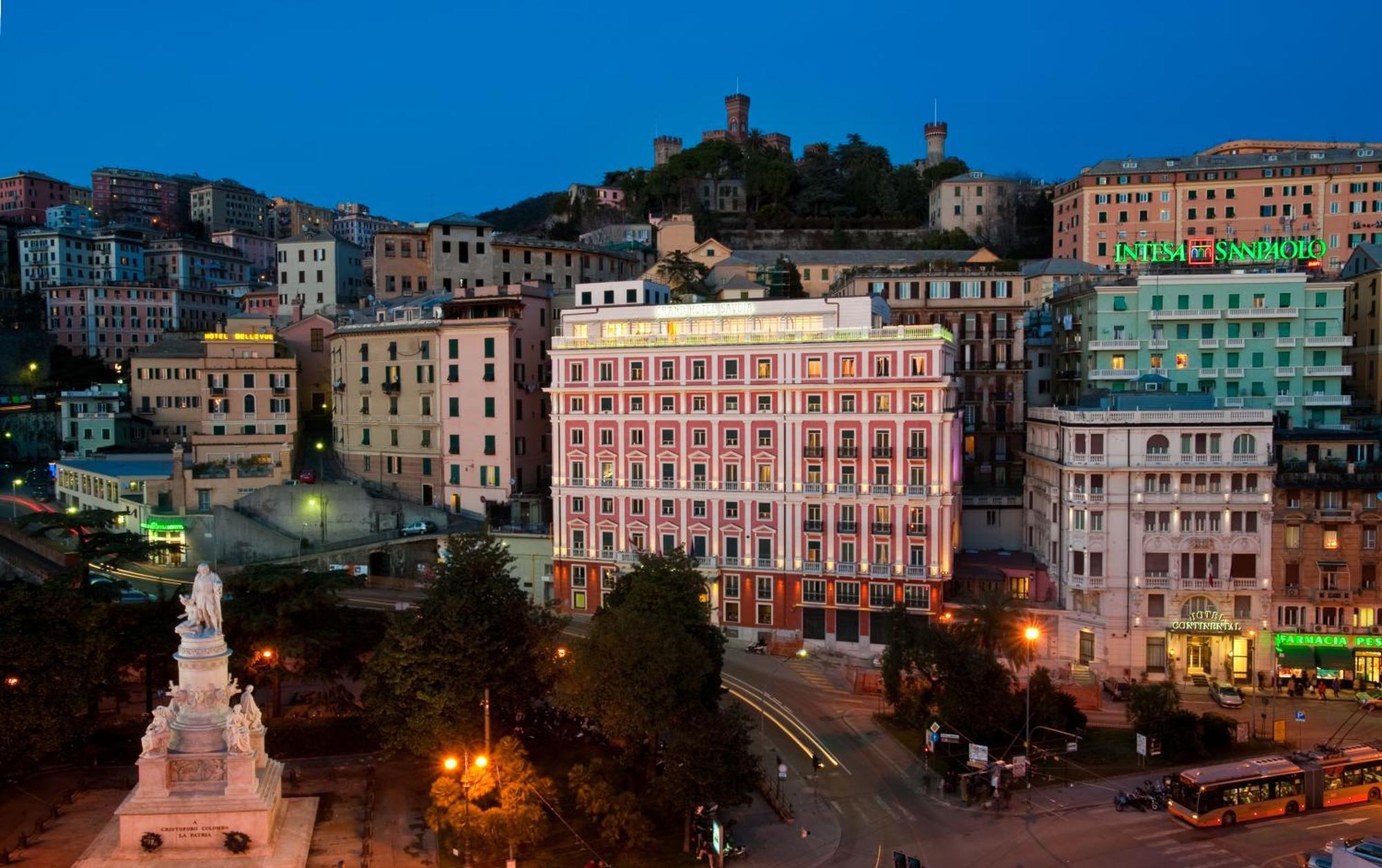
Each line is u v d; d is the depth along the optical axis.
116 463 124.69
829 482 92.81
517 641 65.81
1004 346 113.56
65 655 59.59
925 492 89.81
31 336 193.38
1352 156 154.88
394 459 125.12
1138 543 83.69
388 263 159.50
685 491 97.31
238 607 70.12
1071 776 66.44
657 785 56.91
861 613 92.19
